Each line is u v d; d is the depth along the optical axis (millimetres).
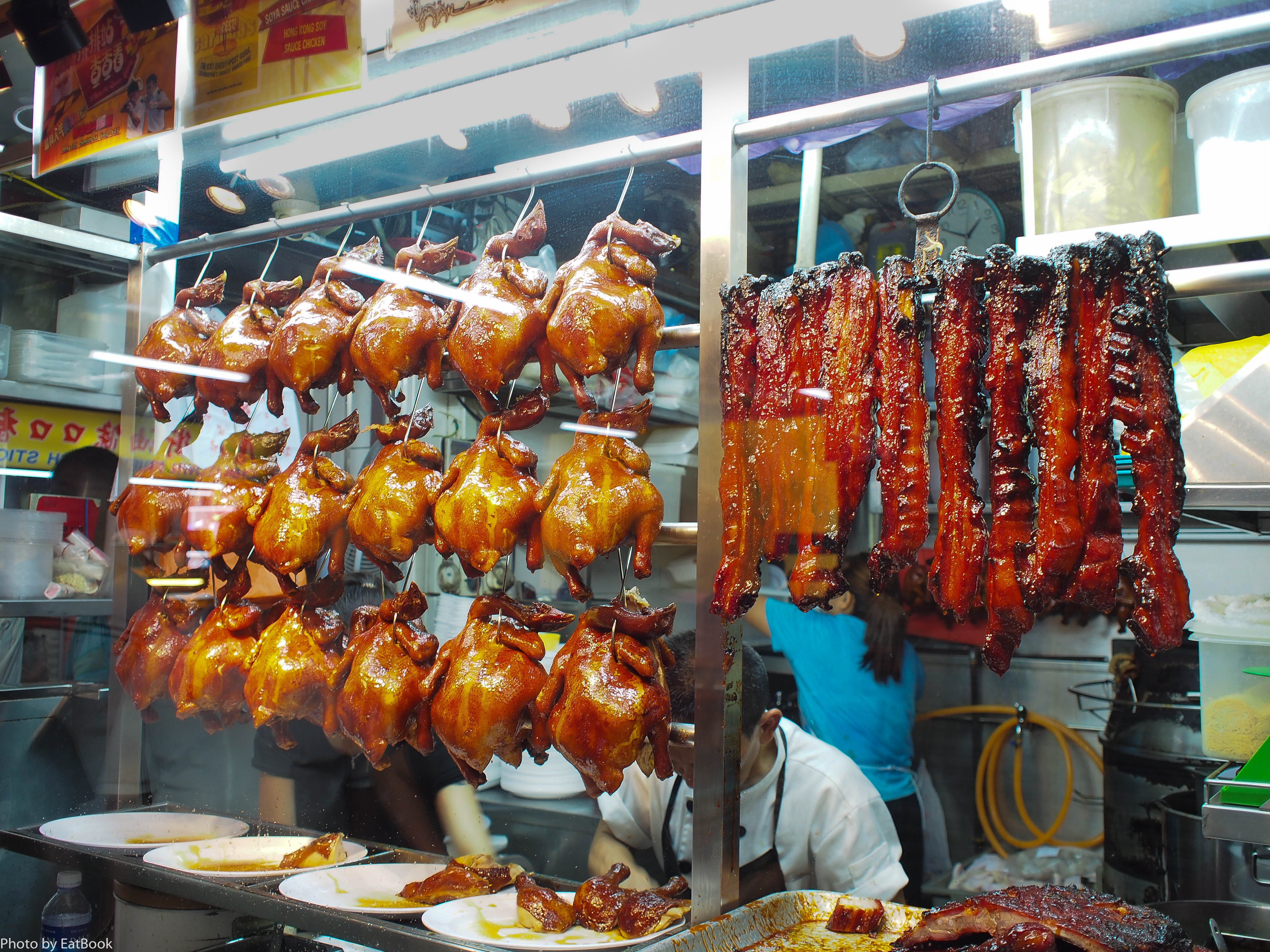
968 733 3863
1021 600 1387
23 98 2250
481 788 3078
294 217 2279
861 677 3234
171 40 1940
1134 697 3035
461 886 1763
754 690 2201
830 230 3150
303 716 2162
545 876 1896
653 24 1588
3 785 2406
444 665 1844
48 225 2475
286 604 2268
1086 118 1631
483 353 1843
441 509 1867
